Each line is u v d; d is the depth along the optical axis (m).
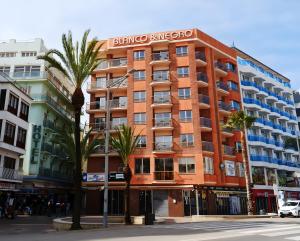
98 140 29.00
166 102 43.69
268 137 58.12
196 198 39.41
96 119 46.44
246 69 55.38
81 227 19.97
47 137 48.28
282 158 60.25
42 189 45.00
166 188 40.12
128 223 25.91
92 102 47.03
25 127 37.69
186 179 40.41
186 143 41.84
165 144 42.22
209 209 40.34
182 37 46.22
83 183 42.66
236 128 44.12
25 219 31.69
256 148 54.00
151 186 40.50
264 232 14.33
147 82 44.91
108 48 47.41
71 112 58.56
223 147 44.72
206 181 40.28
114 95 47.00
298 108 73.44
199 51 47.62
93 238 12.75
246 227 17.69
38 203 42.81
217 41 50.09
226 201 42.81
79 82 21.67
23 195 43.03
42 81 48.16
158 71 45.62
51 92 51.97
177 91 44.06
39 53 50.94
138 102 44.34
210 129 43.22
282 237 12.12
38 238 13.05
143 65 45.75
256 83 58.25
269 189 52.00
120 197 41.81
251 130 54.41
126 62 47.06
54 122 52.59
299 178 62.03
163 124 43.00
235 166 46.03
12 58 50.09
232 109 49.59
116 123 45.69
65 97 56.59
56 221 21.80
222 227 17.92
